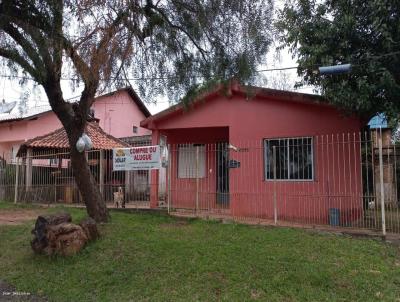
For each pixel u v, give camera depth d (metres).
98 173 15.30
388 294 5.75
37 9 7.56
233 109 12.29
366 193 10.04
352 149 10.47
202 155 14.00
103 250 8.16
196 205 12.09
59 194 15.48
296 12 9.63
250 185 11.77
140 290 6.36
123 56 7.35
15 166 16.89
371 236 8.44
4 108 23.38
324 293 5.81
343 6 8.88
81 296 6.34
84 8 7.01
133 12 7.53
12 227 10.71
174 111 13.14
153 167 12.28
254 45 8.80
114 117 25.66
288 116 11.45
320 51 8.99
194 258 7.38
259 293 5.95
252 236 8.61
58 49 7.41
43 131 22.41
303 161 11.16
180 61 9.07
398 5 7.99
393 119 8.96
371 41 8.86
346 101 8.73
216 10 8.62
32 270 7.60
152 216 11.50
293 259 7.07
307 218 10.81
